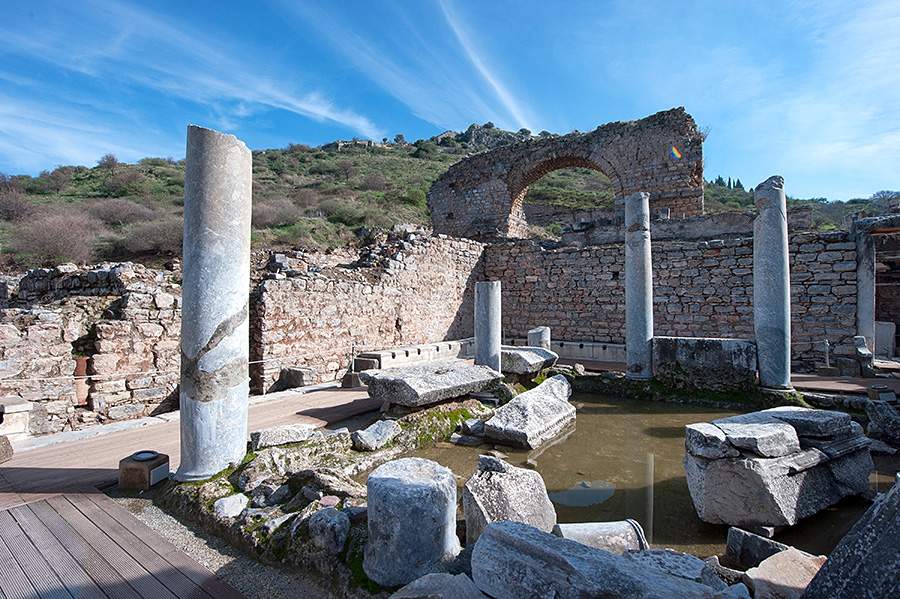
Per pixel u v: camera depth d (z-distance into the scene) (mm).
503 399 7793
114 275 9023
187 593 2816
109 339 7324
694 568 2729
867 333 10266
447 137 87375
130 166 44500
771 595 2465
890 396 6973
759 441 3863
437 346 11305
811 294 10867
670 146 17344
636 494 4715
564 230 16672
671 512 4309
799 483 3971
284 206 30828
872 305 10258
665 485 4938
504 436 6148
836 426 4324
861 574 1914
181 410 4293
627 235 9367
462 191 21938
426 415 6543
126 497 4160
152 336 7852
